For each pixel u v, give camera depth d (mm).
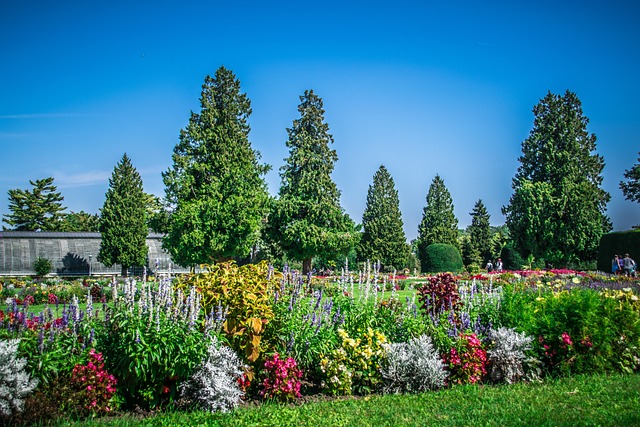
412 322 7746
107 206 43062
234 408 5910
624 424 5078
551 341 7602
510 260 43125
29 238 44000
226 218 33188
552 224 40312
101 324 6406
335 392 6699
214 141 36688
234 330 6434
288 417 5570
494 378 7219
